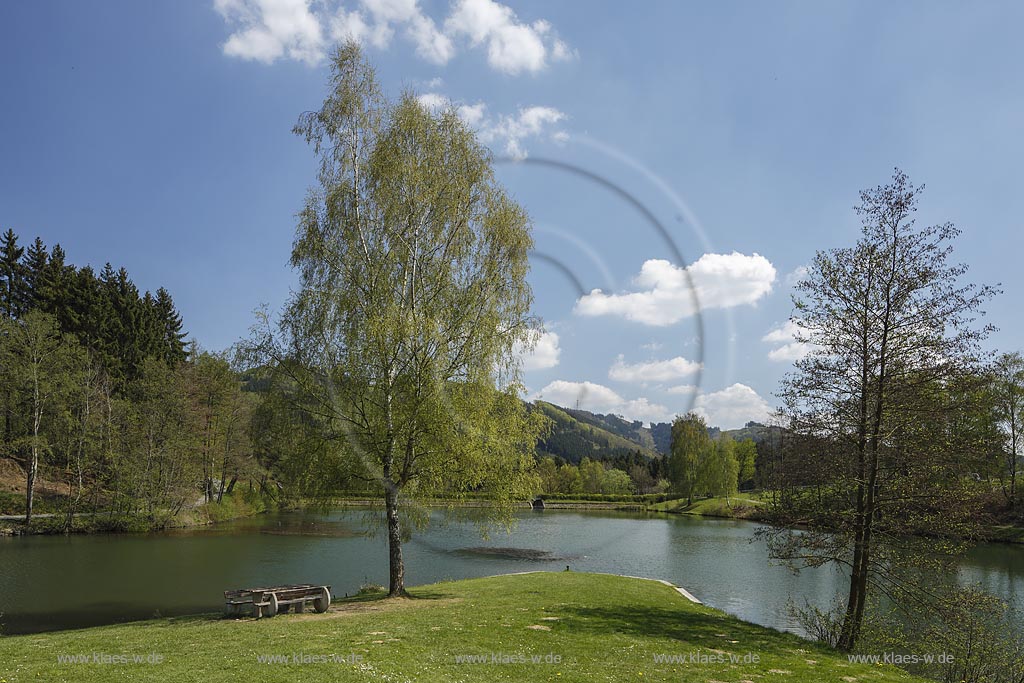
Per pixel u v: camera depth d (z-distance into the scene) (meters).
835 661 12.56
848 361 15.18
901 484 14.55
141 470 47.03
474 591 19.78
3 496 46.41
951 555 14.48
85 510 47.38
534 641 12.09
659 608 17.80
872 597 16.39
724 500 74.88
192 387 52.28
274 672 9.15
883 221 15.16
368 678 9.02
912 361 14.58
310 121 17.86
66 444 47.47
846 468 14.71
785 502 15.73
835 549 14.97
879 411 14.71
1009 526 38.28
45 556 33.12
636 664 10.90
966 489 14.26
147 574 28.62
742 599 26.36
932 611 14.30
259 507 61.06
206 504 53.53
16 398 45.53
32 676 8.84
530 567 32.84
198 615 17.39
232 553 35.06
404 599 17.72
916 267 14.69
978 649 14.37
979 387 14.20
